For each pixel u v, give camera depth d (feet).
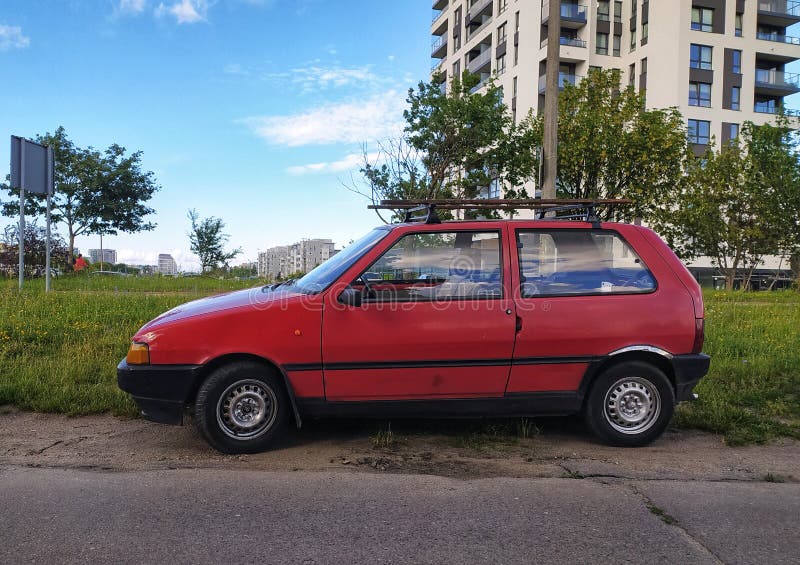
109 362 21.97
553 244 15.79
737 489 12.84
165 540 10.11
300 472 13.46
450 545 10.03
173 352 14.23
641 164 72.38
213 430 14.37
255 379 14.52
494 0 152.76
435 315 14.85
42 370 20.71
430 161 53.52
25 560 9.39
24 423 17.07
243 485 12.60
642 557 9.75
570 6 139.33
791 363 23.91
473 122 52.19
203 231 121.49
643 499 12.16
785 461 14.78
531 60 138.31
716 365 23.57
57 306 33.09
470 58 172.55
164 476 13.10
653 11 136.15
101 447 15.15
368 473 13.46
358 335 14.58
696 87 134.72
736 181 100.01
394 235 15.53
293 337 14.43
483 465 14.15
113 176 102.78
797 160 97.71
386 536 10.32
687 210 80.48
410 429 16.72
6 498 11.84
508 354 14.98
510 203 16.26
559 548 9.99
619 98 75.36
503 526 10.78
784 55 142.00
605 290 15.48
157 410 14.46
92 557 9.52
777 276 113.80
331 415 14.85
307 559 9.52
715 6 135.13
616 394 15.48
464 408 15.15
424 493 12.27
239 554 9.66
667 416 15.51
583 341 15.12
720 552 9.98
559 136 73.15
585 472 13.74
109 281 60.59
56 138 100.12
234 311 14.48
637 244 15.93
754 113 139.54
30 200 99.25
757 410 18.92
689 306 15.47
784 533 10.73
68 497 11.89
